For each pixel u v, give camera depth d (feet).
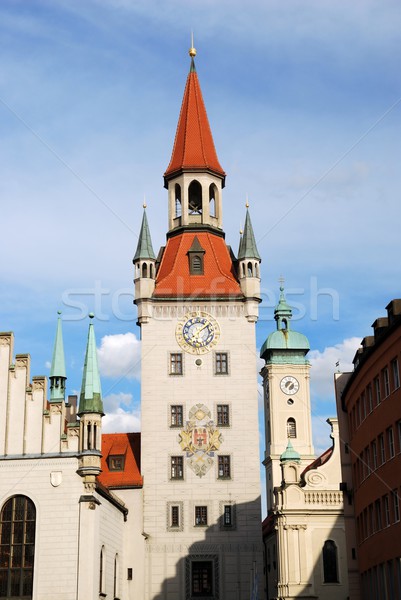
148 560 247.91
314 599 254.47
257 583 245.04
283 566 258.57
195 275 274.36
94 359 217.97
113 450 263.90
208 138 297.53
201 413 260.01
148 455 256.73
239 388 262.26
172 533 249.96
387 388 164.04
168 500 252.62
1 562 204.74
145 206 280.51
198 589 246.47
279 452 374.63
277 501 265.75
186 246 281.33
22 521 207.21
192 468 255.29
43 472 209.26
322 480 265.95
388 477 162.71
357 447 190.49
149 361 264.72
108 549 224.12
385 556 165.37
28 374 217.15
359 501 191.11
